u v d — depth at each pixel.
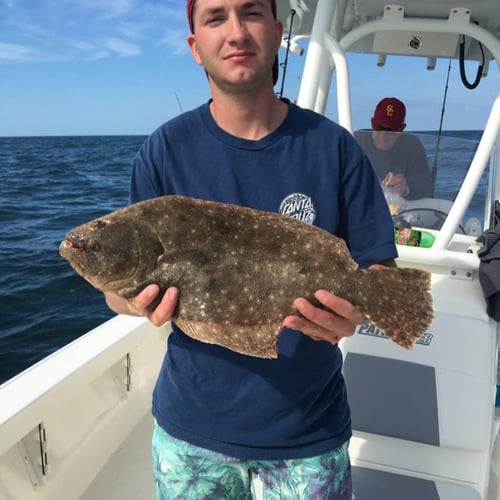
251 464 1.90
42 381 2.53
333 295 1.59
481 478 2.64
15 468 2.38
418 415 2.71
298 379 1.85
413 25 3.49
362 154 1.92
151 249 1.67
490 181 3.84
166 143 1.92
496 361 2.87
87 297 8.95
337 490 1.92
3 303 8.67
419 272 1.72
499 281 2.72
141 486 2.91
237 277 1.70
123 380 3.36
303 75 3.23
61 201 19.45
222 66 1.72
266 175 1.85
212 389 1.87
